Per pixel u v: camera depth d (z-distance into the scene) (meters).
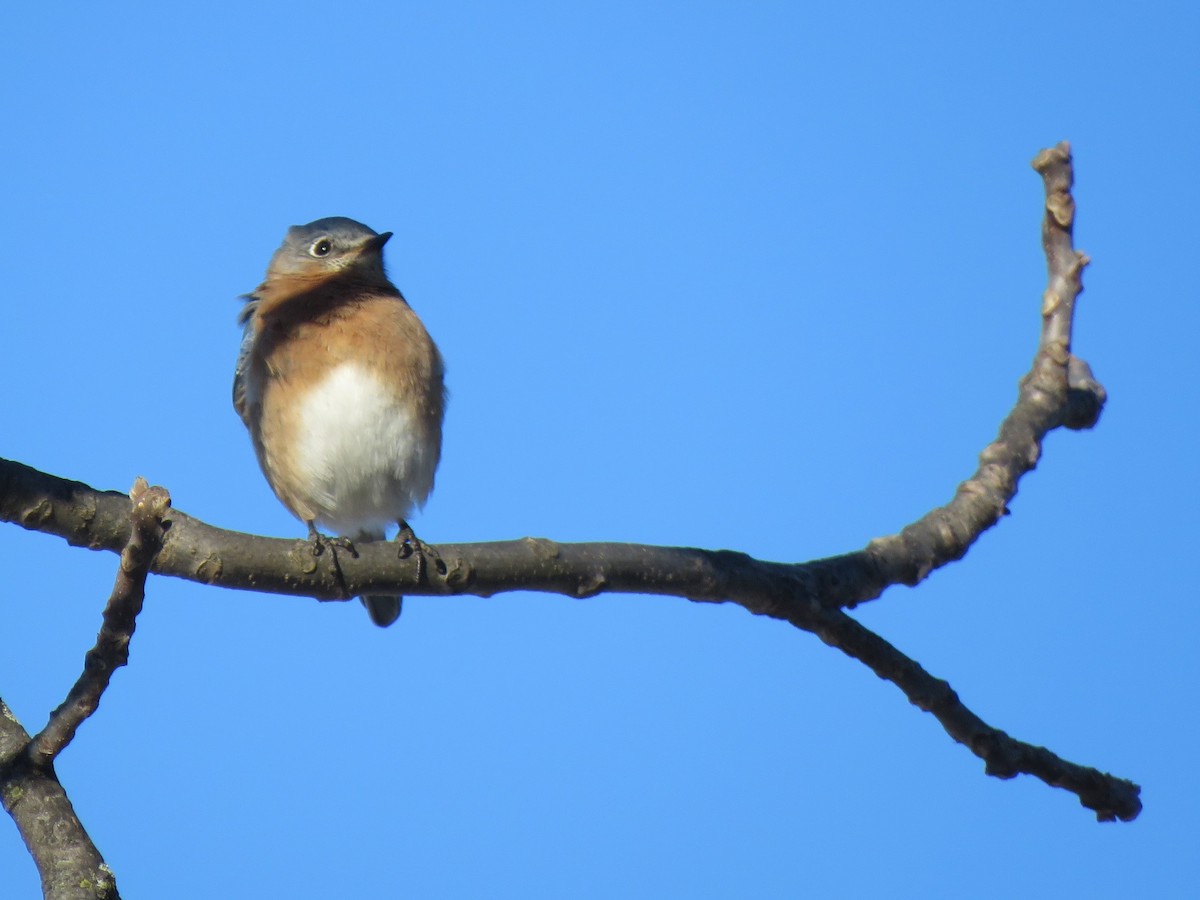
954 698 10.54
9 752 8.31
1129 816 10.83
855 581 10.98
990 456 12.19
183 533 8.95
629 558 10.02
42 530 8.80
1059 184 12.73
